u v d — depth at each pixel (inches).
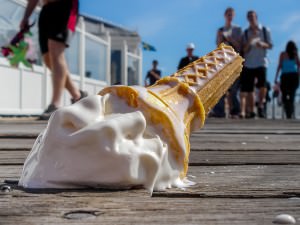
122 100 31.6
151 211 24.5
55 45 114.3
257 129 111.3
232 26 207.5
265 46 206.2
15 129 95.2
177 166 31.9
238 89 242.1
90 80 289.4
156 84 36.1
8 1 178.9
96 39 301.3
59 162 28.9
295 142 72.9
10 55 182.1
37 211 24.2
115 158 27.9
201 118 35.6
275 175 39.8
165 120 30.9
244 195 29.7
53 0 113.7
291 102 249.9
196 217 23.5
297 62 247.1
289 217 22.8
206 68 38.6
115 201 26.4
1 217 23.0
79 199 26.7
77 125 28.6
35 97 210.7
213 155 53.7
